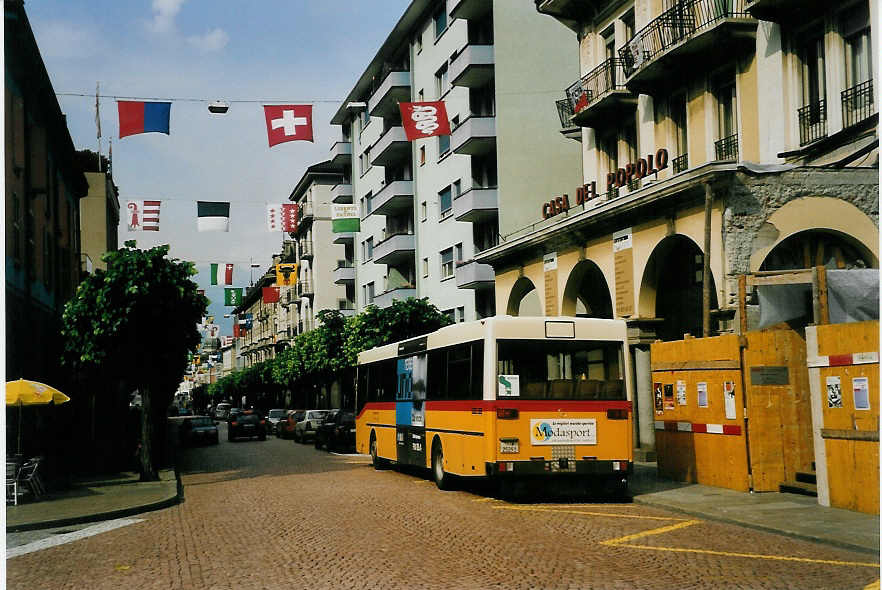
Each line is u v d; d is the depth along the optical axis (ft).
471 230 131.54
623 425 50.08
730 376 48.67
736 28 63.10
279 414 196.75
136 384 73.82
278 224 100.99
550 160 122.01
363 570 28.96
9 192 69.62
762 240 57.11
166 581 28.60
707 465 51.29
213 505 52.44
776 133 61.16
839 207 57.93
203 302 72.33
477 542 34.19
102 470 84.84
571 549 32.30
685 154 72.95
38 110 84.53
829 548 32.24
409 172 160.66
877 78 52.54
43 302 86.94
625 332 51.29
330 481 65.16
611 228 72.13
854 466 39.34
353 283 205.36
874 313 43.70
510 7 123.34
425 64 149.79
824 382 41.11
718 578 26.73
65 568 32.30
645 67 70.95
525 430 48.75
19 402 56.39
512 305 94.27
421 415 62.49
